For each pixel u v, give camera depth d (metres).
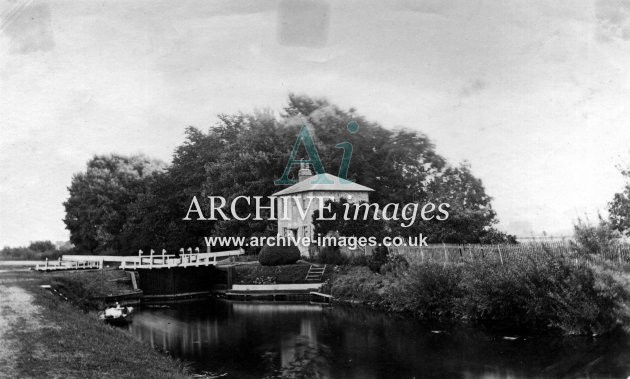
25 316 16.27
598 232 20.84
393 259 28.77
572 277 18.31
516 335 18.52
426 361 15.90
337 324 22.69
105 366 12.20
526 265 19.92
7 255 55.28
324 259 35.72
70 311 18.64
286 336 20.44
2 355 12.22
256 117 56.09
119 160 60.31
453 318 22.47
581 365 14.49
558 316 18.70
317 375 14.84
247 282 34.91
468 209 40.12
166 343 19.41
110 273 32.31
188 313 27.14
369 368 15.43
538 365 14.77
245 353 17.62
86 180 59.28
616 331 17.92
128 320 24.92
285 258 36.03
